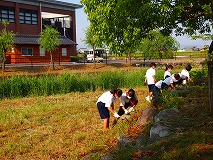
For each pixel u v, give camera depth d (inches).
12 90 719.1
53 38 1392.7
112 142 318.7
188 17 475.5
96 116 464.1
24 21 1823.3
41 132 387.5
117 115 362.3
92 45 1509.6
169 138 240.8
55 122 440.5
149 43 1530.5
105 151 285.1
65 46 1809.8
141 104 462.0
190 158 194.9
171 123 276.5
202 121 265.6
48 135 378.0
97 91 792.3
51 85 761.6
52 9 2038.6
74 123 420.2
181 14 461.4
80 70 1393.9
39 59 1673.2
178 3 425.1
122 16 442.0
